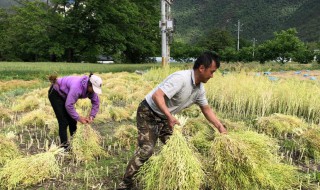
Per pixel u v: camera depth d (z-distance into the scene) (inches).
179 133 140.1
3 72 693.3
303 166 196.1
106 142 230.2
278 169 156.9
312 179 173.5
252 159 144.6
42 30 1524.4
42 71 736.3
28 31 1598.2
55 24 1578.5
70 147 199.6
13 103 368.8
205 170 146.8
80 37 1604.3
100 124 282.7
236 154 142.8
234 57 1625.2
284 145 227.8
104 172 178.4
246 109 357.7
